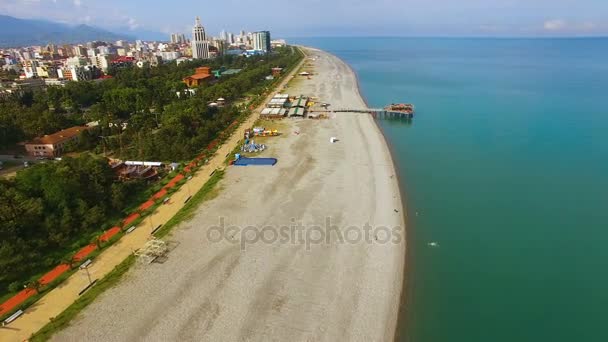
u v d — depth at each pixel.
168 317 46.53
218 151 105.62
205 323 45.69
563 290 53.03
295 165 93.62
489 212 73.25
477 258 59.75
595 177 88.00
